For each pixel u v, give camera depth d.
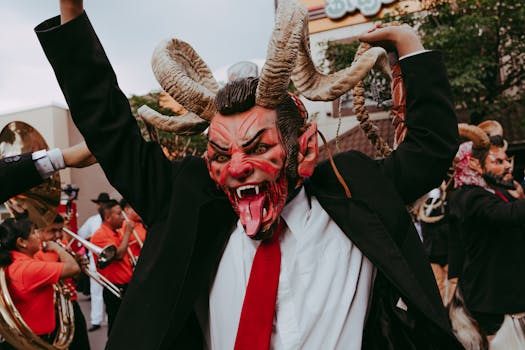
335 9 12.52
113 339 1.30
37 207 2.48
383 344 1.42
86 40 1.35
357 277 1.39
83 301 9.07
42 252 3.40
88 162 1.58
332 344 1.30
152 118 1.52
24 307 2.93
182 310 1.29
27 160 1.51
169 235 1.37
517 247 2.88
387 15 10.03
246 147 1.25
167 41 1.40
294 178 1.37
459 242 3.66
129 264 4.87
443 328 1.24
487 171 3.12
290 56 1.19
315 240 1.39
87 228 7.46
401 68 1.47
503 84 9.91
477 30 8.76
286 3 1.21
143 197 1.43
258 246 1.39
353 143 10.47
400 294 1.35
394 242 1.35
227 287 1.38
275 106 1.29
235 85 1.29
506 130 10.53
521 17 8.60
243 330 1.29
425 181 1.43
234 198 1.31
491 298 2.87
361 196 1.41
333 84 1.36
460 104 9.34
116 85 1.44
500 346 2.87
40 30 1.37
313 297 1.33
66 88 1.37
